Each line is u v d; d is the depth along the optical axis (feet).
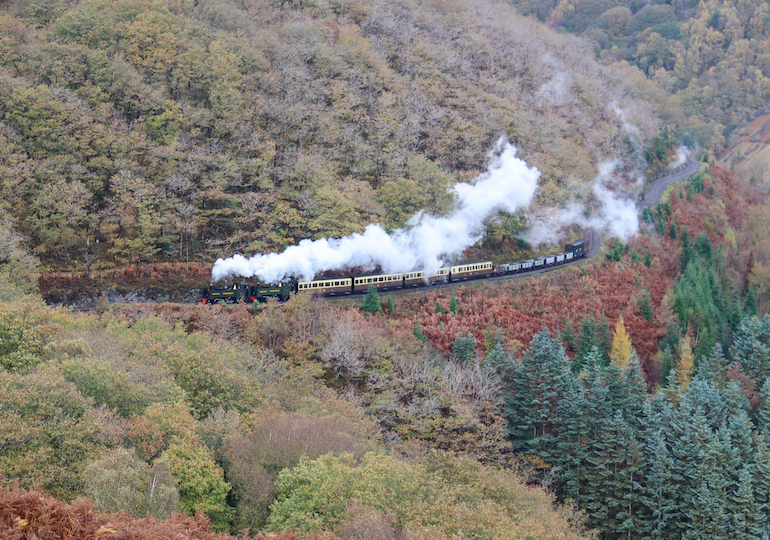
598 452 320.70
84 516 142.00
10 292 329.31
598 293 519.60
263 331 370.32
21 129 460.55
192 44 563.89
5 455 181.88
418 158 540.93
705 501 294.05
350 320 383.86
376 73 640.17
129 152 476.13
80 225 452.76
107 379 223.71
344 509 194.18
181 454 204.23
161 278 435.53
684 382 429.79
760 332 445.78
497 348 368.27
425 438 306.14
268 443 223.92
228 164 478.59
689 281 548.72
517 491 251.60
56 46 516.32
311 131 549.95
